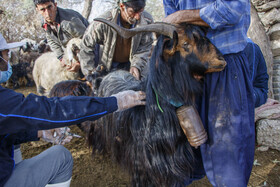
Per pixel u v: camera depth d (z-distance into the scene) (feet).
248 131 5.65
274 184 8.64
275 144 10.73
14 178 4.99
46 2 11.68
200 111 6.31
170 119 5.67
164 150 5.87
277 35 14.34
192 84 5.55
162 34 5.39
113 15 9.64
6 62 5.21
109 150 8.32
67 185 6.30
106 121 7.88
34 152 11.66
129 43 10.94
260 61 7.32
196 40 5.23
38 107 4.32
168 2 6.48
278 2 13.79
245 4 4.84
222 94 5.57
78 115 4.58
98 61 13.07
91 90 10.39
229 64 5.61
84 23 14.42
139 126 6.07
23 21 40.42
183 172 6.15
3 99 4.13
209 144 5.88
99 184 9.32
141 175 6.48
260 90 7.56
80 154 11.41
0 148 4.78
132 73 10.73
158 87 5.45
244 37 5.64
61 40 13.93
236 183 5.59
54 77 16.87
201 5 5.48
